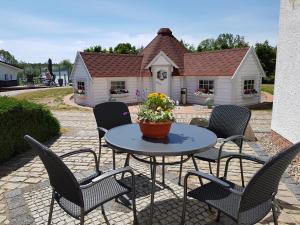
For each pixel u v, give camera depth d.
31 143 2.39
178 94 15.96
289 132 5.89
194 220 3.32
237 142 4.14
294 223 3.21
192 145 3.14
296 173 4.68
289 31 5.89
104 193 2.78
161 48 16.73
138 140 3.36
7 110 5.48
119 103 5.05
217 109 4.56
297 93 5.52
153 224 3.26
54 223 3.27
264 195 2.35
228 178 4.54
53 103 15.90
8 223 3.27
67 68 39.56
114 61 15.68
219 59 14.95
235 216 2.35
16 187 4.25
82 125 9.30
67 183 2.39
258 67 14.73
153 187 3.26
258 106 14.16
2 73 32.09
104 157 5.65
